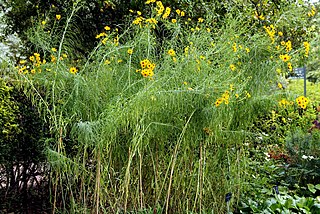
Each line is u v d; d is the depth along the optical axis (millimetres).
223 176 3104
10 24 4996
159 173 3002
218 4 4598
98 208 2754
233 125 2957
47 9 4730
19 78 3143
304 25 4637
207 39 3332
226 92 2627
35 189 3438
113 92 2840
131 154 2607
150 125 2689
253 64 3068
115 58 2988
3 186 3506
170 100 2652
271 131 4547
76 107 2705
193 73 2846
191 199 3020
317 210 3174
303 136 4543
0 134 3166
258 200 3312
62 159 2695
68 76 2799
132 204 2898
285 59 2979
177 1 4531
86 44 4480
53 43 3312
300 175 4020
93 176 2803
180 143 2781
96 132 2543
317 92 8414
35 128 3275
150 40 3152
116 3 4703
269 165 4254
